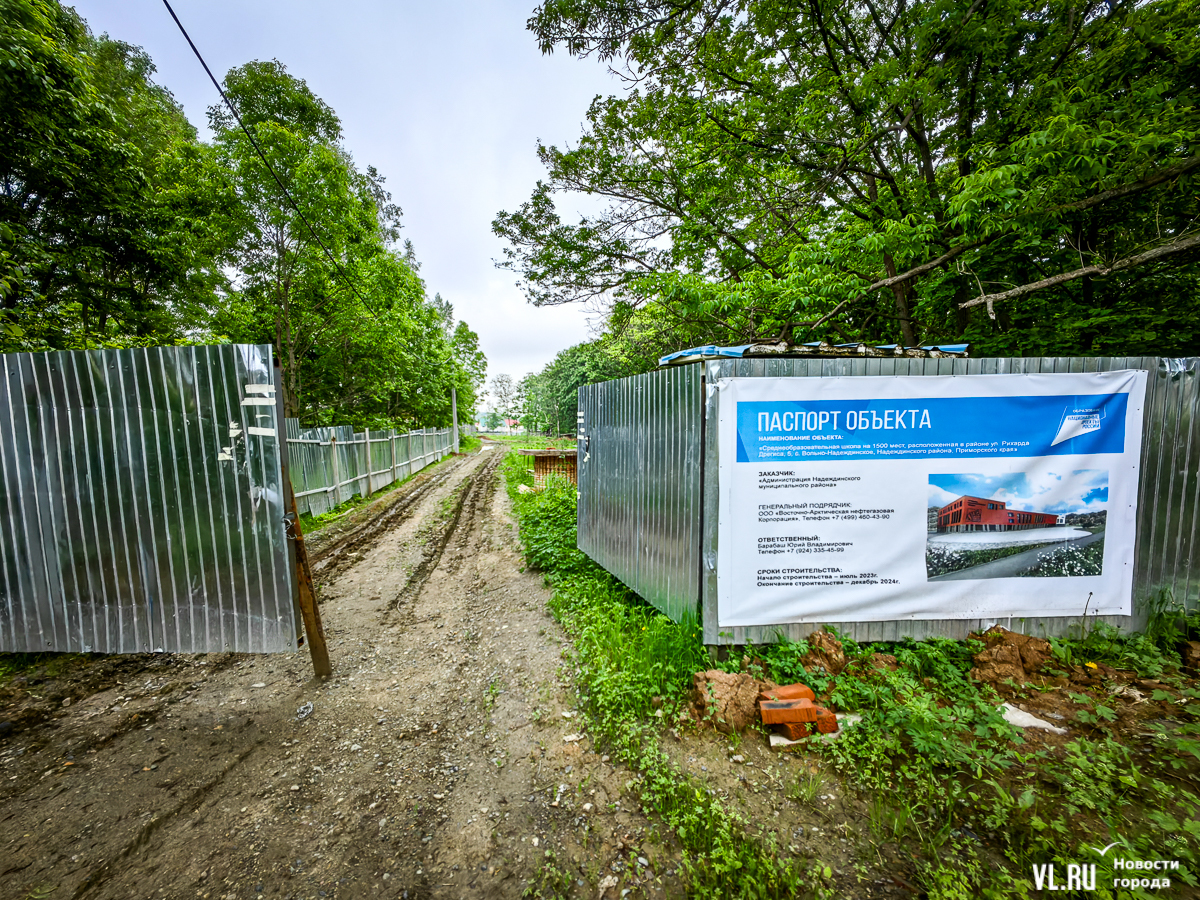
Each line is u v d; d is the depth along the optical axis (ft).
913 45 21.17
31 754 9.02
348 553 25.26
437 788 8.11
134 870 6.54
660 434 12.91
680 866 6.40
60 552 11.28
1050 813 6.89
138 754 9.07
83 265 30.96
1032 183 15.60
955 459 11.17
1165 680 9.92
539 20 19.45
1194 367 11.69
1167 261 18.86
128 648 11.39
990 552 11.43
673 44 21.77
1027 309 21.63
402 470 62.39
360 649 13.84
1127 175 16.05
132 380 10.74
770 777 7.90
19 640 11.53
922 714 8.36
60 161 27.17
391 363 57.82
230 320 42.09
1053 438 11.33
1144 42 17.42
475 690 11.47
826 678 9.98
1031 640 10.94
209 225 37.42
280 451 10.71
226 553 10.98
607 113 29.71
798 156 26.40
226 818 7.49
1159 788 7.06
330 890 6.21
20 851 6.82
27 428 11.05
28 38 24.43
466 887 6.23
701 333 34.04
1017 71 21.90
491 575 20.95
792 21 23.97
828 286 18.70
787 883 5.97
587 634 12.89
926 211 22.93
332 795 7.99
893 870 6.21
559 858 6.61
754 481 10.87
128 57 45.14
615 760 8.45
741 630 11.08
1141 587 11.83
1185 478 11.83
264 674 12.33
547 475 57.72
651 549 13.58
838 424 10.91
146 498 11.00
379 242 51.88
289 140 37.37
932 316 25.41
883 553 11.21
